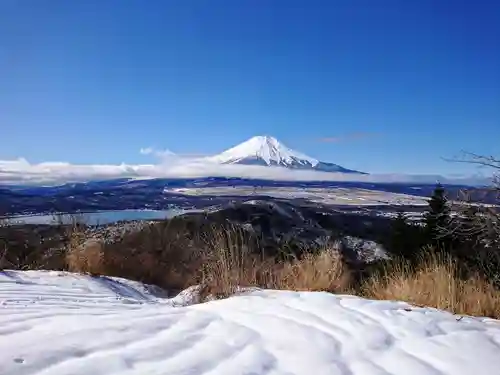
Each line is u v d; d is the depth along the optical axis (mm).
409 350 2842
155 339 2738
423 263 5797
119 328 2895
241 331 3047
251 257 6219
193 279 8180
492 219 6500
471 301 4820
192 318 3361
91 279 6883
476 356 2783
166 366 2316
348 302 4098
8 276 5961
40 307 3561
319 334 3053
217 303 4082
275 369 2422
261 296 4441
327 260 6238
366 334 3096
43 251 8508
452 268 5363
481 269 6051
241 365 2420
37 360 2203
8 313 3203
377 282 5703
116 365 2256
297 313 3633
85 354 2363
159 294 7691
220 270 5789
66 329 2785
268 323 3291
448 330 3350
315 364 2516
